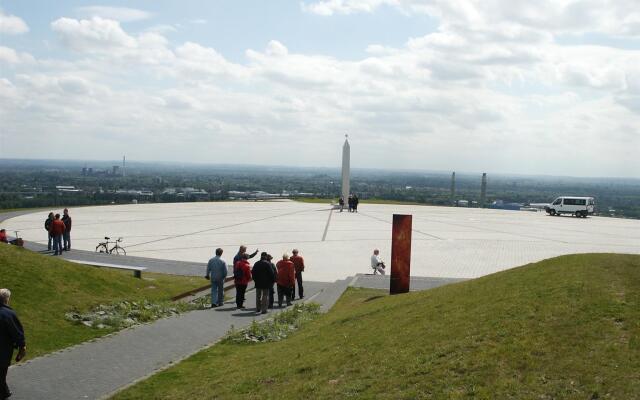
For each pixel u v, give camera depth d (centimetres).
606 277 1146
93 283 1861
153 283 2162
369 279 2467
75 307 1636
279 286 1980
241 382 1089
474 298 1259
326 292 2172
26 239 3531
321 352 1186
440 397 839
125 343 1432
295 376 1067
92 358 1296
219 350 1393
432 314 1229
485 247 3584
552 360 873
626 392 762
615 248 3591
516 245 3697
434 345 1024
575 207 6544
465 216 6150
